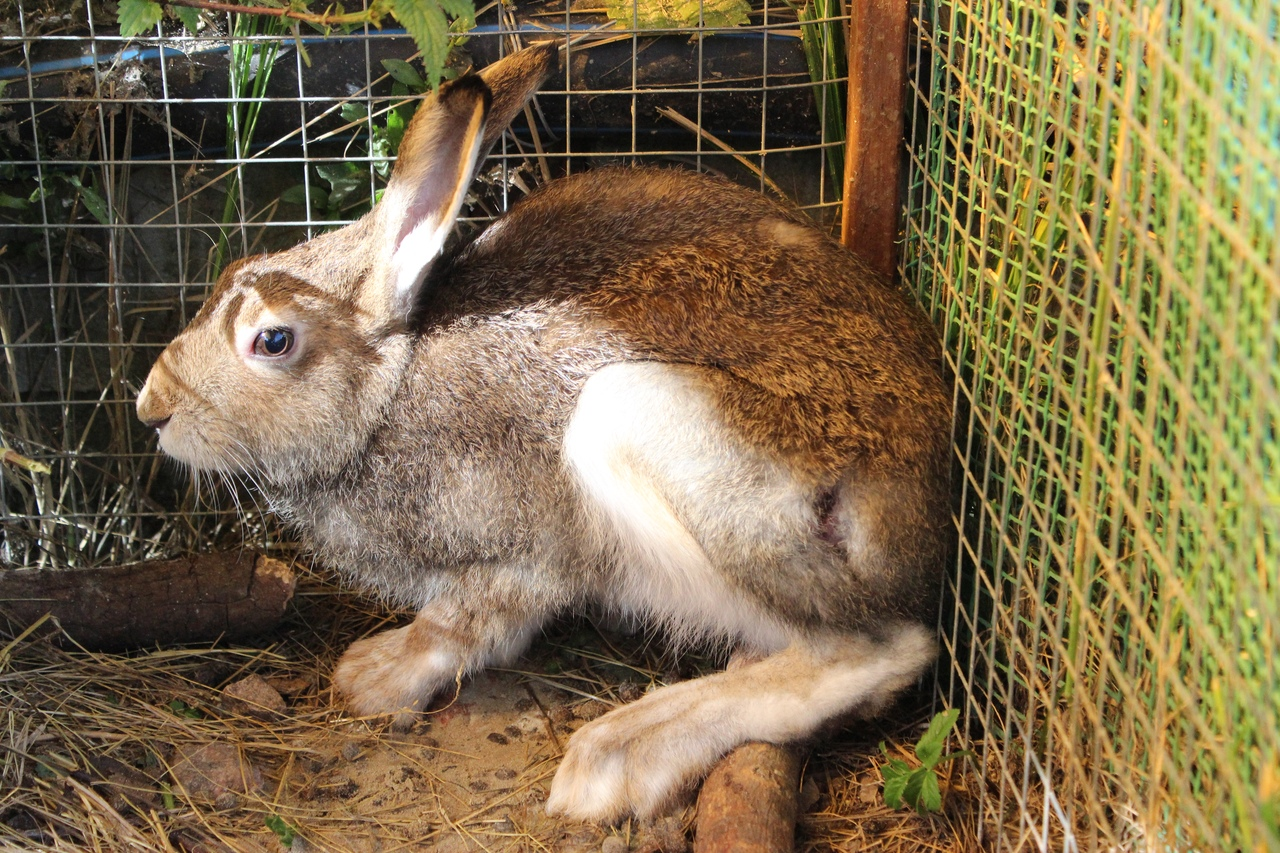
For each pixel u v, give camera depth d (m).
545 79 1.01
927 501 0.94
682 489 0.93
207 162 1.06
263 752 0.97
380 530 0.99
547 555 0.99
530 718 1.00
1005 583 0.94
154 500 1.10
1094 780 0.83
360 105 1.08
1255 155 0.72
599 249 0.98
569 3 1.05
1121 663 0.88
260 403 0.96
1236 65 0.76
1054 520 0.90
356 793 0.95
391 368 0.97
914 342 0.96
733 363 0.95
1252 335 0.75
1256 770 0.78
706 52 1.06
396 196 0.95
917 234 1.02
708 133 1.08
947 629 0.97
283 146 1.09
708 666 1.03
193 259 1.10
